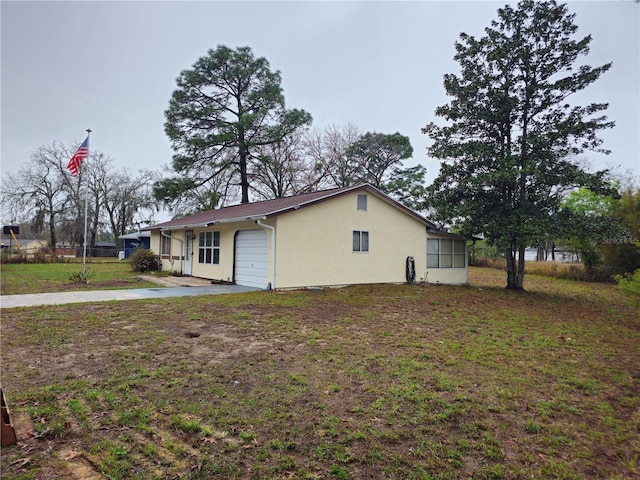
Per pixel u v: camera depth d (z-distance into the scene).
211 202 25.95
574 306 11.00
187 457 2.67
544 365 5.00
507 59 13.20
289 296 10.41
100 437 2.90
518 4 12.98
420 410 3.52
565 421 3.40
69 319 6.96
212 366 4.58
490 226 13.30
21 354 4.89
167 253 18.98
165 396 3.68
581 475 2.59
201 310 8.09
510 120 13.73
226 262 13.88
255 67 24.53
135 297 9.78
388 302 10.06
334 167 30.48
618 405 3.80
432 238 15.76
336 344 5.75
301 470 2.55
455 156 14.02
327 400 3.70
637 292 8.00
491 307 9.98
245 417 3.29
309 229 12.24
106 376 4.17
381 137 28.94
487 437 3.06
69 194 38.97
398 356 5.20
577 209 19.20
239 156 25.81
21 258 24.17
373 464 2.65
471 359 5.16
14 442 2.76
